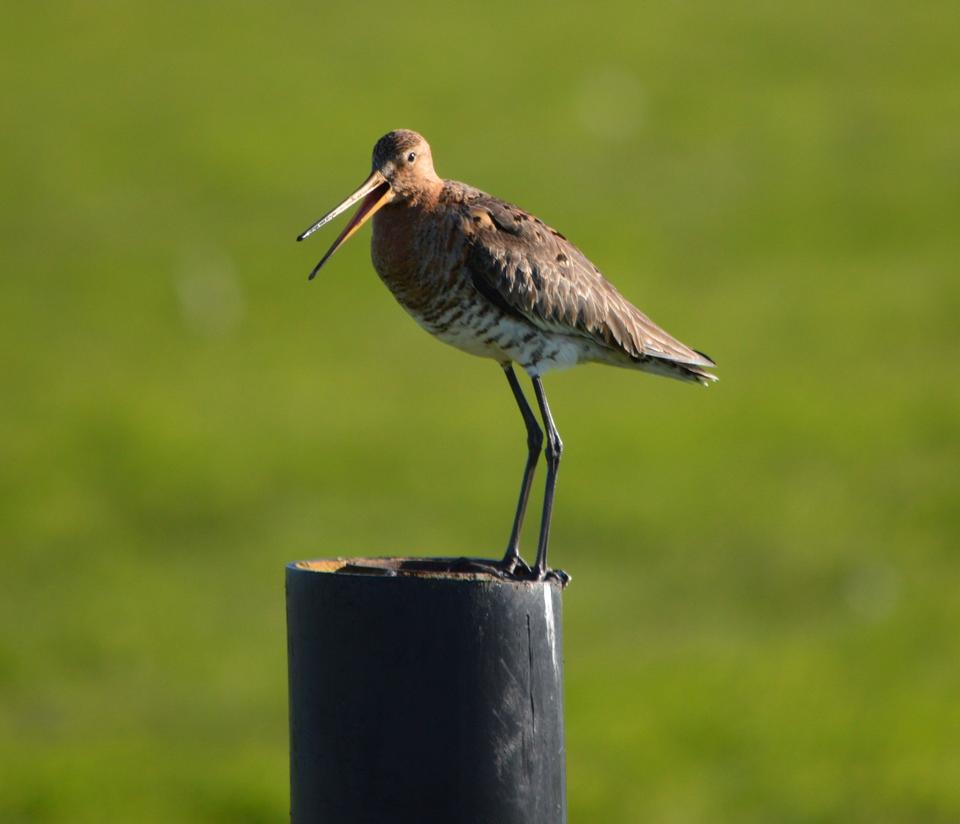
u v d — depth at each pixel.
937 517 17.66
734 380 21.39
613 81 32.16
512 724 5.96
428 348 23.02
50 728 14.29
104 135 29.69
